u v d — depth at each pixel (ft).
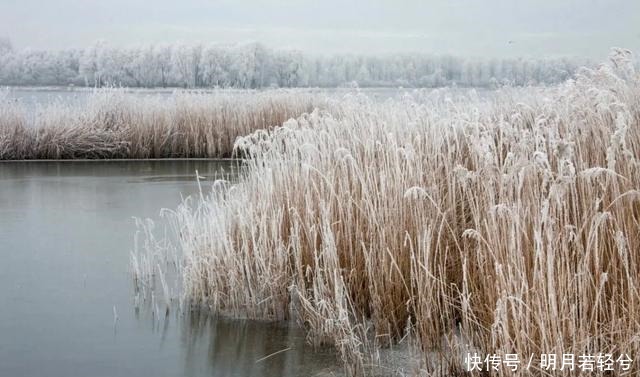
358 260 20.66
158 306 22.52
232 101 68.95
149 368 17.78
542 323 14.47
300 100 69.87
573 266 15.44
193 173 54.19
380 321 18.84
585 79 22.39
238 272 22.63
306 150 24.31
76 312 21.94
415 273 17.80
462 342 16.74
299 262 21.13
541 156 16.24
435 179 20.83
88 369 17.70
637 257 15.79
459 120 21.62
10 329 20.47
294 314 21.53
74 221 35.73
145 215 37.06
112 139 64.28
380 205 20.18
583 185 17.07
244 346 19.24
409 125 23.18
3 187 46.83
